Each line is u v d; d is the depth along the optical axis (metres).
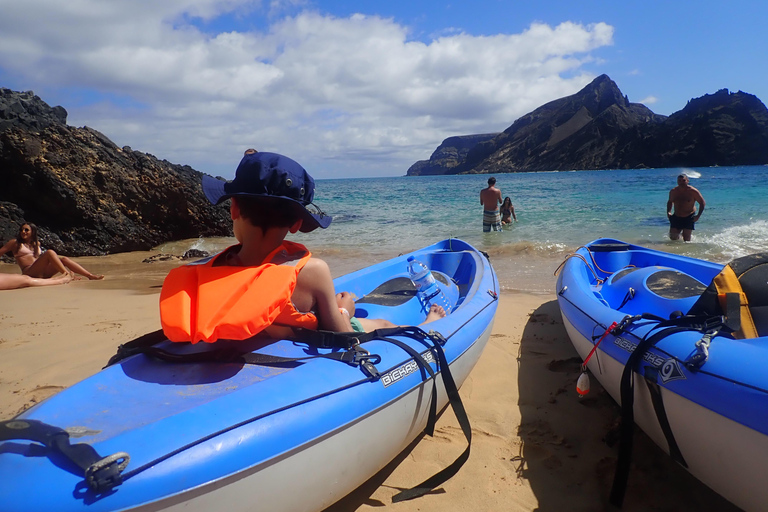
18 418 1.56
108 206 11.54
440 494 2.23
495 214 11.09
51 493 1.23
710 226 10.42
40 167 10.87
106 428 1.51
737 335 2.17
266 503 1.57
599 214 13.66
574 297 3.57
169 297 1.84
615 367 2.59
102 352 3.84
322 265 1.99
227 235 13.57
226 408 1.56
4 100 11.29
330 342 2.03
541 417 2.87
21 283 6.86
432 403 2.34
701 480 2.05
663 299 3.21
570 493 2.22
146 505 1.31
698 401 1.89
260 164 1.80
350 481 1.91
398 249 9.49
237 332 1.71
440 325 2.75
